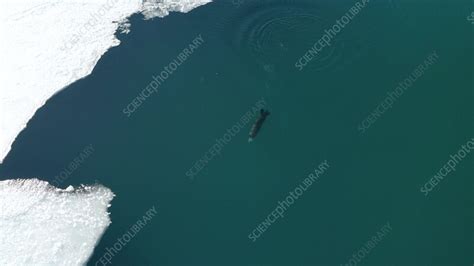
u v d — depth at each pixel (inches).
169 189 1599.4
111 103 1823.3
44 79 1925.4
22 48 2046.0
